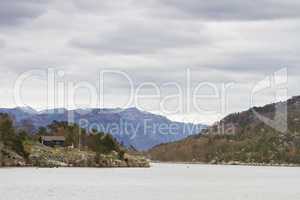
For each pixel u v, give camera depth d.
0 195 137.00
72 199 131.62
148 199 134.88
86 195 141.12
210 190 164.50
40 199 129.75
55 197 134.62
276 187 182.50
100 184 182.25
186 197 141.12
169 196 142.50
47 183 179.00
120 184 185.25
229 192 157.38
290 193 155.75
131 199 134.12
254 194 151.88
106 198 135.12
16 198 131.00
